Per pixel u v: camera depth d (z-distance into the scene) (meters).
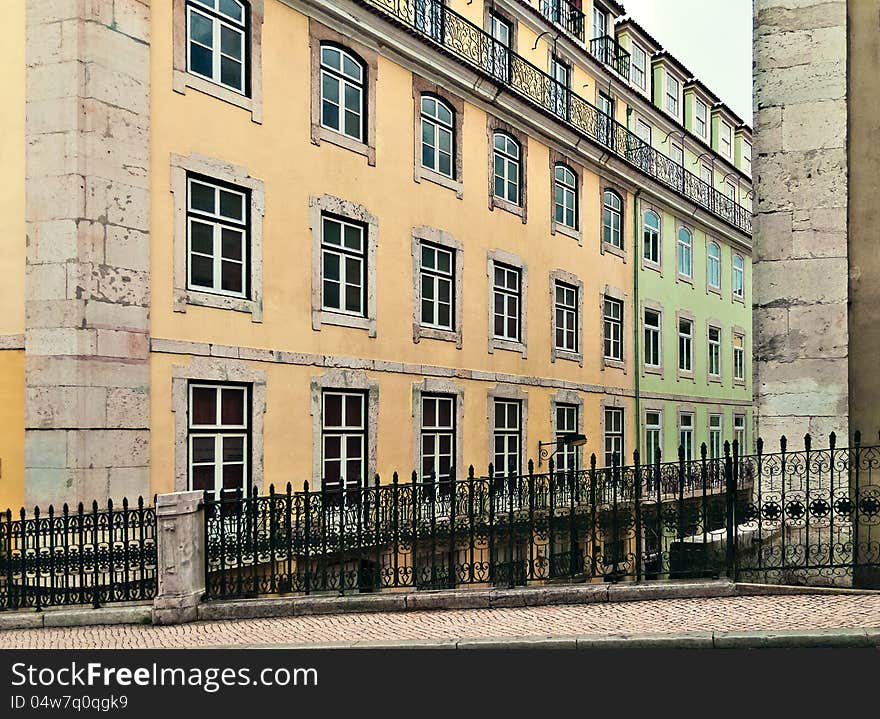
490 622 7.30
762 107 9.27
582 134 20.81
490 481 8.73
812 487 8.70
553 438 19.66
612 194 23.30
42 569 9.16
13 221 10.45
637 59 27.08
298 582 8.91
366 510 9.14
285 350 12.70
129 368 10.50
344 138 14.02
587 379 21.33
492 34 18.92
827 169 8.96
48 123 10.27
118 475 10.29
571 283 20.77
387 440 14.58
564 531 8.72
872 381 8.70
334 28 13.91
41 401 10.09
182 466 11.10
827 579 8.06
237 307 11.97
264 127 12.58
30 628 8.32
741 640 6.28
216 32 12.02
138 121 10.76
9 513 9.10
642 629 6.69
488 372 17.42
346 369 13.75
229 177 11.95
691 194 27.83
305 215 13.19
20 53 10.49
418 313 15.52
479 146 17.55
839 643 6.20
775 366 9.01
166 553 8.30
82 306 10.06
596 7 25.03
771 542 8.38
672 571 8.24
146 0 10.96
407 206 15.39
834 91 8.98
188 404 11.28
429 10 16.25
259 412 12.19
